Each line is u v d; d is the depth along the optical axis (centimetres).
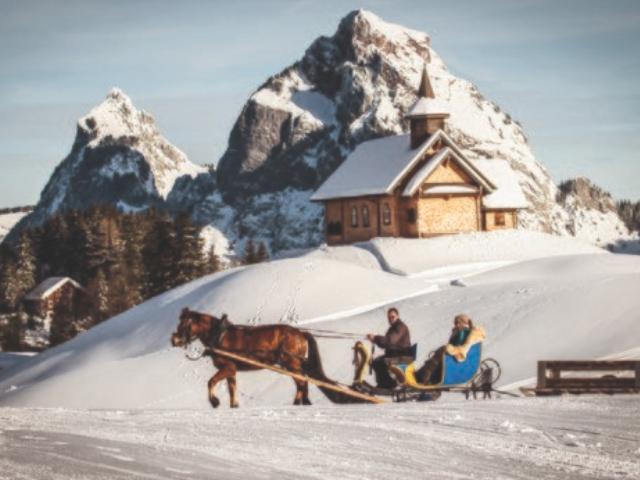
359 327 4334
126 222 16425
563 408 1956
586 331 3819
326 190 9488
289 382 3872
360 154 9650
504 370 3631
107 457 1314
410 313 4400
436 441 1553
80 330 11469
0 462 1245
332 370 3909
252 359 2498
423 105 8862
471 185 8750
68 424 1695
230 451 1417
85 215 17275
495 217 10181
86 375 4219
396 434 1614
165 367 4181
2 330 11781
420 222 8619
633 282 4238
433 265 7050
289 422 1752
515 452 1465
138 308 5878
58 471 1195
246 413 1908
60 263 16100
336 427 1688
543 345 3778
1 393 4472
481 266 7075
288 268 5209
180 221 11100
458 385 2525
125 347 5125
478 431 1655
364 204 9125
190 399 3888
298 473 1266
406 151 8981
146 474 1202
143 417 1827
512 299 4306
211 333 2491
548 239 7962
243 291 5019
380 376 2506
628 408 1952
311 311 4753
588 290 4197
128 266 13712
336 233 9500
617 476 1297
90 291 12700
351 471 1295
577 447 1509
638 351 3516
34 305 14512
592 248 8031
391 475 1278
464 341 2472
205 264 11275
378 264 7238
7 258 15825
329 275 5128
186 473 1224
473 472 1315
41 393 4138
